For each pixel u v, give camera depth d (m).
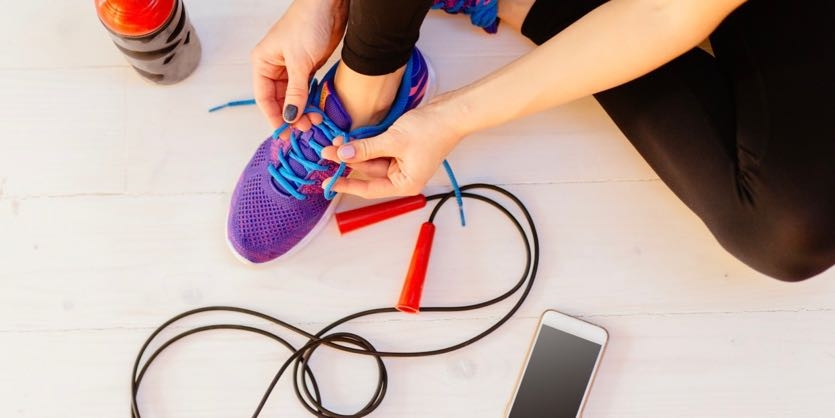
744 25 0.91
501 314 1.05
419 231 1.07
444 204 1.08
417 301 0.99
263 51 0.91
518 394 1.00
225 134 1.09
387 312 1.05
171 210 1.07
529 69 0.85
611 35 0.81
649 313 1.06
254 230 1.02
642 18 0.79
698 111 0.94
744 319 1.06
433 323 1.05
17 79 1.09
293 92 0.89
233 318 1.04
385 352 1.00
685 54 0.97
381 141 0.89
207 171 1.08
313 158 0.95
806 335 1.06
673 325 1.06
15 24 1.11
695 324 1.06
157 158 1.08
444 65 1.12
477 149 1.10
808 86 0.84
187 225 1.07
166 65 1.04
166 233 1.06
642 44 0.80
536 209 1.09
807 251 0.87
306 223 1.03
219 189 1.08
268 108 0.95
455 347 1.02
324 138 0.92
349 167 0.99
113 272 1.05
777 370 1.05
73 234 1.05
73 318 1.03
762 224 0.89
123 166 1.08
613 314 1.06
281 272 1.06
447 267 1.07
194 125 1.09
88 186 1.07
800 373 1.05
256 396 1.02
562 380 1.00
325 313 1.05
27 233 1.05
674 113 0.95
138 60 1.01
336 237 1.07
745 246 0.94
